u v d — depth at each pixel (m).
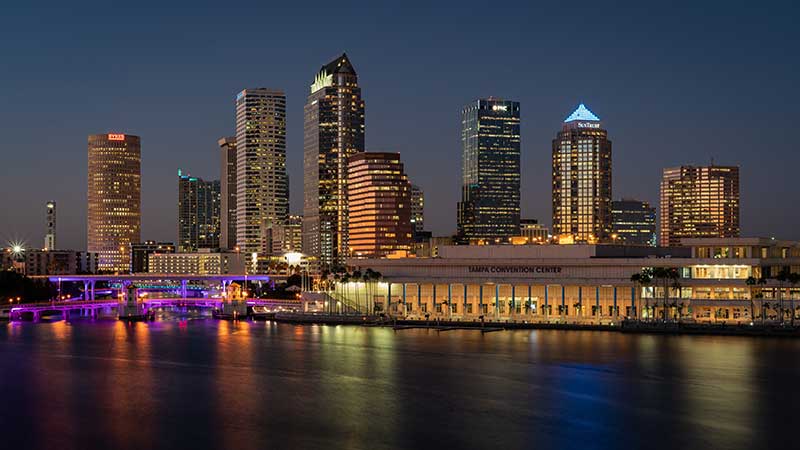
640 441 137.88
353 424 150.38
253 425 150.12
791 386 178.62
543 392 175.38
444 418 154.00
